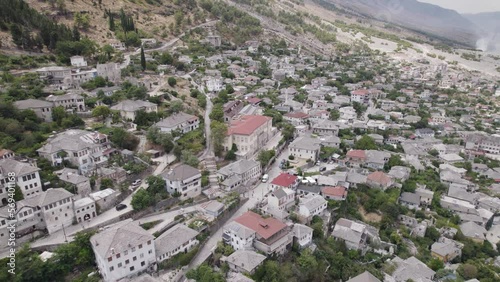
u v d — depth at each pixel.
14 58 176.50
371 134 193.12
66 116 136.50
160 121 147.50
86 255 86.81
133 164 121.19
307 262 93.81
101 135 125.44
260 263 88.69
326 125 183.62
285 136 167.50
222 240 100.00
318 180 131.62
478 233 127.00
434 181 159.50
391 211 126.44
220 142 141.12
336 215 121.62
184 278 87.94
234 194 118.06
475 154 194.62
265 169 140.12
